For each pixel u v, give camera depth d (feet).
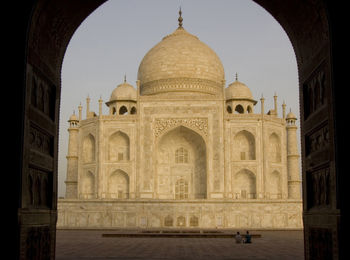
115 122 303.89
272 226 258.57
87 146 316.19
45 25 66.08
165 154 314.96
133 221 254.88
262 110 305.12
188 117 300.40
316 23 65.05
